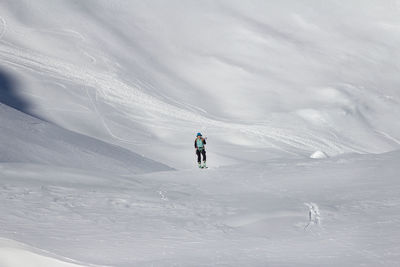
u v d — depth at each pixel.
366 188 12.25
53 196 10.91
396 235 7.46
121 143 49.91
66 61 67.88
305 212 9.67
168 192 12.65
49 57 67.50
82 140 27.17
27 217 8.93
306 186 13.33
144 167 25.27
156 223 8.96
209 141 55.00
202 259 6.57
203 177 15.93
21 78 59.12
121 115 57.28
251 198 11.84
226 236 8.03
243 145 55.41
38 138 23.36
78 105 56.69
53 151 21.75
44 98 56.12
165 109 62.12
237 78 77.69
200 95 70.75
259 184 14.08
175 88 71.06
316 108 69.25
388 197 10.81
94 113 55.78
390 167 15.20
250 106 69.31
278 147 56.03
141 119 57.56
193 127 58.50
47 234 7.79
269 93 74.12
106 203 10.64
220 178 15.59
